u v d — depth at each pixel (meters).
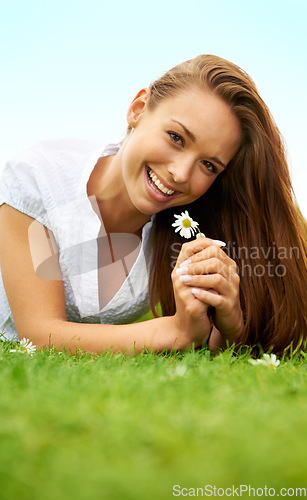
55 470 0.85
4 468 0.86
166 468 0.88
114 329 2.56
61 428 1.05
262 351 2.78
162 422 1.09
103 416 1.13
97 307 3.07
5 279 2.76
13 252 2.77
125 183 2.76
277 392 1.48
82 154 3.12
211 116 2.55
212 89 2.60
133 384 1.45
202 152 2.57
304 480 0.84
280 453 0.92
